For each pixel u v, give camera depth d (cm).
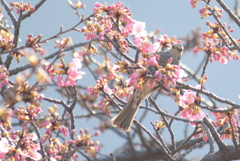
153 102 1019
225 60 948
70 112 991
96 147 831
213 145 956
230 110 853
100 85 930
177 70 767
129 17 932
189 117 853
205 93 827
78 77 824
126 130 1100
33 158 820
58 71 809
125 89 946
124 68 823
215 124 1011
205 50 946
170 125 1055
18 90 675
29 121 834
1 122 738
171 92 813
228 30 1016
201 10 972
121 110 1105
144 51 821
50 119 891
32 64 582
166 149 1101
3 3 1002
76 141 843
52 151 860
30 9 983
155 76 776
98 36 898
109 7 929
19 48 870
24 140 832
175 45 1178
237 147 920
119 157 1529
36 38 875
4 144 793
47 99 966
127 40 996
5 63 991
